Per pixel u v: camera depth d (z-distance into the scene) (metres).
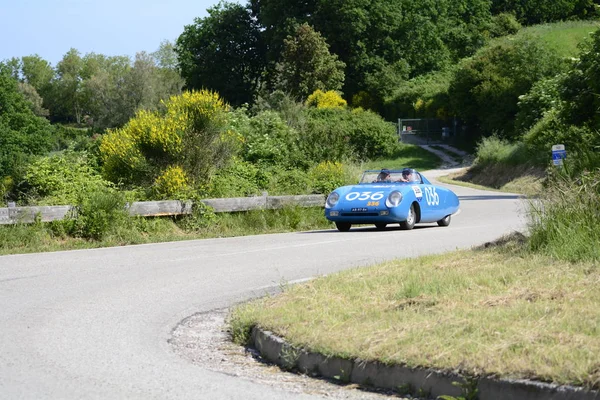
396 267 10.59
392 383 6.12
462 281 8.88
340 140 31.34
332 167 25.05
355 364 6.38
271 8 92.75
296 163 29.11
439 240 16.27
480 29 106.19
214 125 23.03
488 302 7.69
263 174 24.36
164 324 8.84
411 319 7.23
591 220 10.78
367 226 21.69
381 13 90.12
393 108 87.19
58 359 7.10
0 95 74.50
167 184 20.89
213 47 95.50
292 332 7.22
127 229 18.03
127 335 8.21
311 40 82.62
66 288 11.15
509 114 70.00
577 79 34.94
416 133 78.12
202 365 7.08
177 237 18.34
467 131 78.00
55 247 16.39
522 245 11.22
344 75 84.94
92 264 13.55
